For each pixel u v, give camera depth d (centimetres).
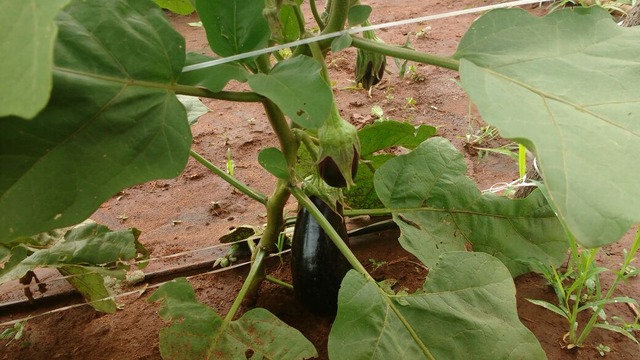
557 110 36
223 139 108
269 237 59
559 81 38
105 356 59
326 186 54
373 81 60
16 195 32
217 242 79
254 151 104
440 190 58
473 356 44
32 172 32
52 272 73
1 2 25
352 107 114
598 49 40
